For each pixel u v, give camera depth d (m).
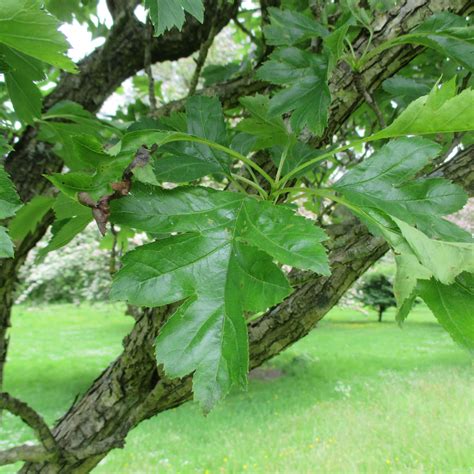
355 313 16.38
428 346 10.60
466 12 1.29
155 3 0.82
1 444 5.89
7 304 2.18
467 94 0.69
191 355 0.68
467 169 1.37
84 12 2.64
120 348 11.51
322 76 1.08
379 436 5.54
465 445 5.14
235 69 2.32
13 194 0.60
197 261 0.72
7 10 0.68
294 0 1.93
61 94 2.34
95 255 7.87
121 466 5.34
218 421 6.56
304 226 0.72
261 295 0.70
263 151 1.41
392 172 0.89
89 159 0.71
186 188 0.77
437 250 0.73
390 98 1.66
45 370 9.33
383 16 1.31
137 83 3.13
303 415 6.55
